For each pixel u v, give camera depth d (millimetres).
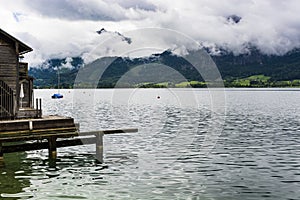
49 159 25047
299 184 19953
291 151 29328
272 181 20562
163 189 18953
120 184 19812
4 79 29953
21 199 17203
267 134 38906
